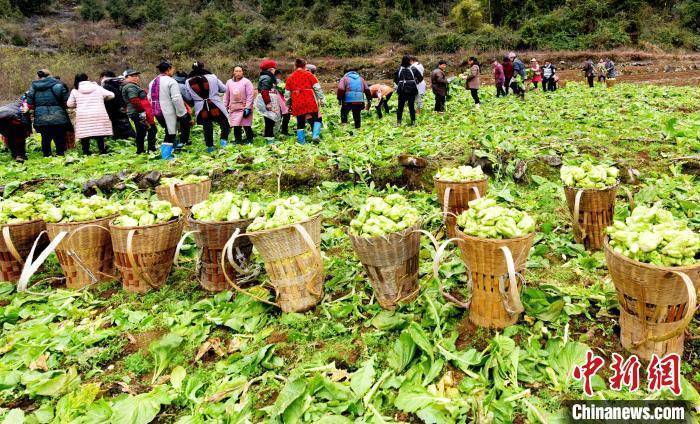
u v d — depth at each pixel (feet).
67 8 132.77
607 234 9.48
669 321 8.69
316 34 107.24
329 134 32.68
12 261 14.99
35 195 15.98
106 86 32.50
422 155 23.38
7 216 14.99
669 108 36.99
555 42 104.47
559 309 10.43
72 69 82.74
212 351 10.94
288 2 128.98
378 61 95.45
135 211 13.48
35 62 83.92
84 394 9.25
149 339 11.48
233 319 11.65
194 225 12.73
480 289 10.18
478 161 21.52
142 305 13.04
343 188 21.88
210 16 114.52
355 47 104.99
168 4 132.05
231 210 12.94
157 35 111.45
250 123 30.04
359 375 9.14
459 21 114.21
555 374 9.02
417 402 8.34
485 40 103.76
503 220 9.66
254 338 11.02
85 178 24.21
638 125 28.66
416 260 11.38
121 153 30.37
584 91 52.13
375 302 12.03
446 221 14.64
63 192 23.25
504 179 21.16
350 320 11.46
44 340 11.44
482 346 10.04
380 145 26.76
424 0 133.49
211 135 28.37
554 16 109.81
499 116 34.45
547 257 14.12
